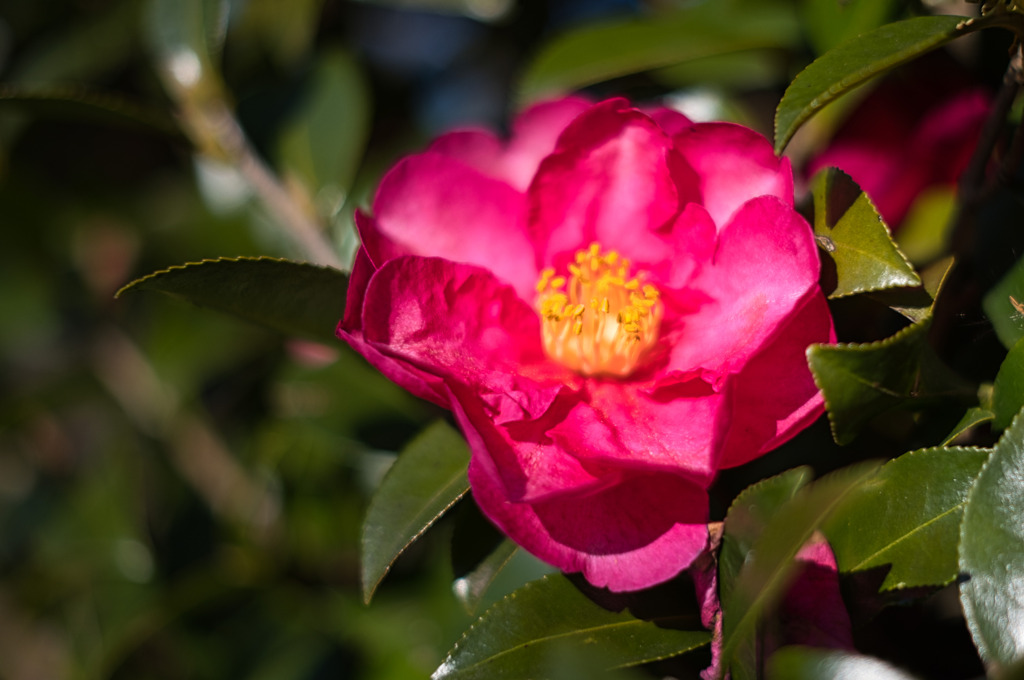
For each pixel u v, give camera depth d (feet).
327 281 1.62
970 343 1.55
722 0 1.78
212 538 1.99
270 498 1.98
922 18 1.50
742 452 1.51
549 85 1.77
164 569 2.00
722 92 1.78
